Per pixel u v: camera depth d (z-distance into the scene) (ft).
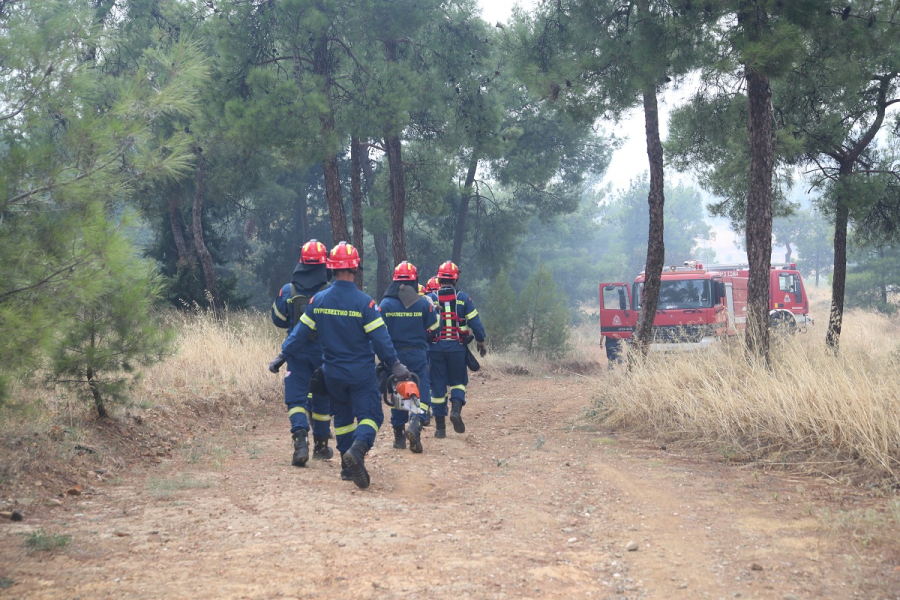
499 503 17.04
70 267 14.56
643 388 30.01
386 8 50.06
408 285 24.88
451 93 59.11
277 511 15.62
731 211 46.55
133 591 10.57
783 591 10.88
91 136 14.99
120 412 24.84
